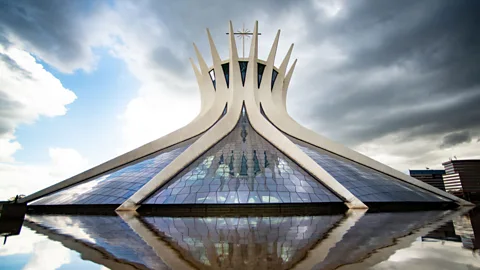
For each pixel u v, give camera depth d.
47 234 8.02
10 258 5.39
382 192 17.05
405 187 19.20
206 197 14.36
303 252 5.46
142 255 5.39
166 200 14.44
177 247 6.02
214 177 16.28
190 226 9.16
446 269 4.37
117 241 6.75
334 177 17.33
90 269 4.61
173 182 16.17
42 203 17.42
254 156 18.89
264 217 11.78
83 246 6.27
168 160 19.38
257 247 5.91
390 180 19.94
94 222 10.62
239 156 18.83
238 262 4.84
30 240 7.12
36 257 5.45
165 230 8.34
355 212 13.58
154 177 15.65
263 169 17.28
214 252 5.53
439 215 12.45
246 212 13.54
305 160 18.12
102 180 18.62
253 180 15.91
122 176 18.23
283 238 6.84
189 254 5.42
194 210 13.88
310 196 14.99
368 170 20.91
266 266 4.59
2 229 9.09
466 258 5.00
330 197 15.27
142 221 10.69
